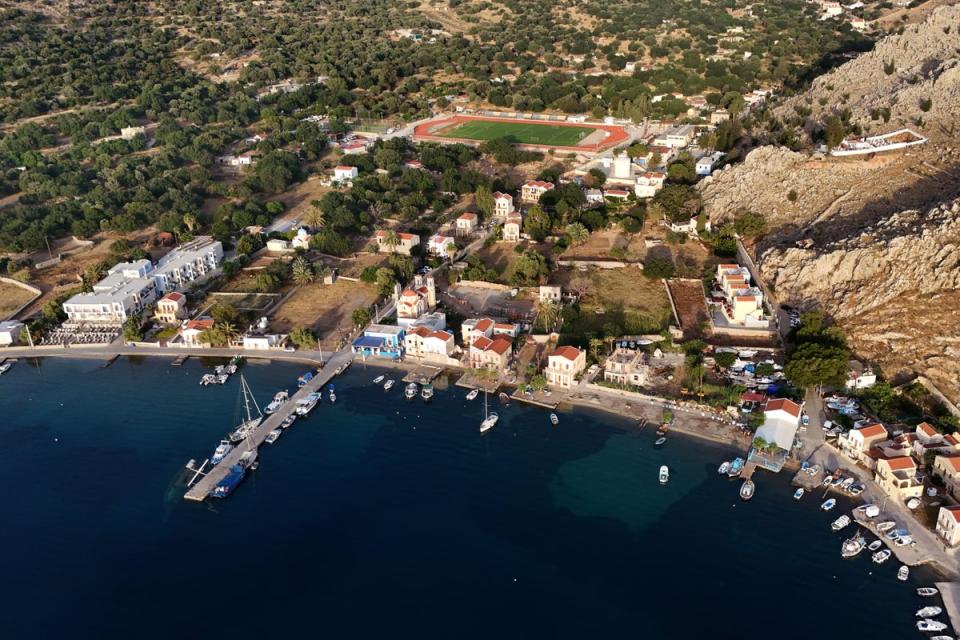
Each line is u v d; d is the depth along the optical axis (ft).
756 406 621.72
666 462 579.48
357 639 444.55
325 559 501.15
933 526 505.25
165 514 543.39
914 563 479.82
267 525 530.68
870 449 557.33
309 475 579.48
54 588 483.10
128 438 627.05
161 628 453.99
